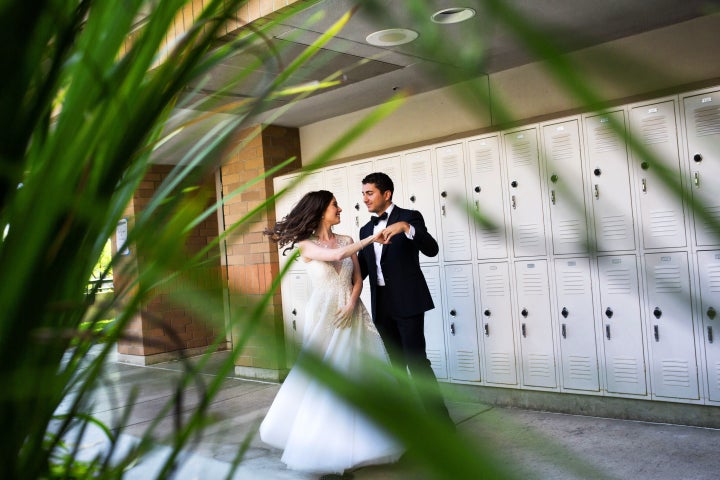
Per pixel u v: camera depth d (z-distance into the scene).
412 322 3.60
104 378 0.38
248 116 0.35
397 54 4.23
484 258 4.64
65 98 0.29
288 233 3.36
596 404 4.16
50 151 0.28
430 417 0.15
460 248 4.77
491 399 4.64
